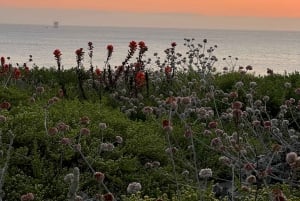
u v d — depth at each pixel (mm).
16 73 10422
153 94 10844
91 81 11250
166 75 11219
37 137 6430
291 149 6637
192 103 8711
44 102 8562
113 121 7516
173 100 5465
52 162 6109
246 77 12086
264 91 10609
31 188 5516
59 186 5621
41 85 11289
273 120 7363
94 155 6359
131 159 6336
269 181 6023
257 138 7453
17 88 10469
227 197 5219
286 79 11906
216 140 5738
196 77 11883
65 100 9070
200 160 7047
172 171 6395
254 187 5352
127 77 10883
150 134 7422
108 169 6129
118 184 5961
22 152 6082
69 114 7664
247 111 7707
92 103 9133
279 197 3787
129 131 7172
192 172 6547
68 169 6191
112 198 3764
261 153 7035
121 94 10656
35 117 7016
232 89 10562
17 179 5656
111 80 10906
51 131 5652
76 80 12086
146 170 6379
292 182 5559
